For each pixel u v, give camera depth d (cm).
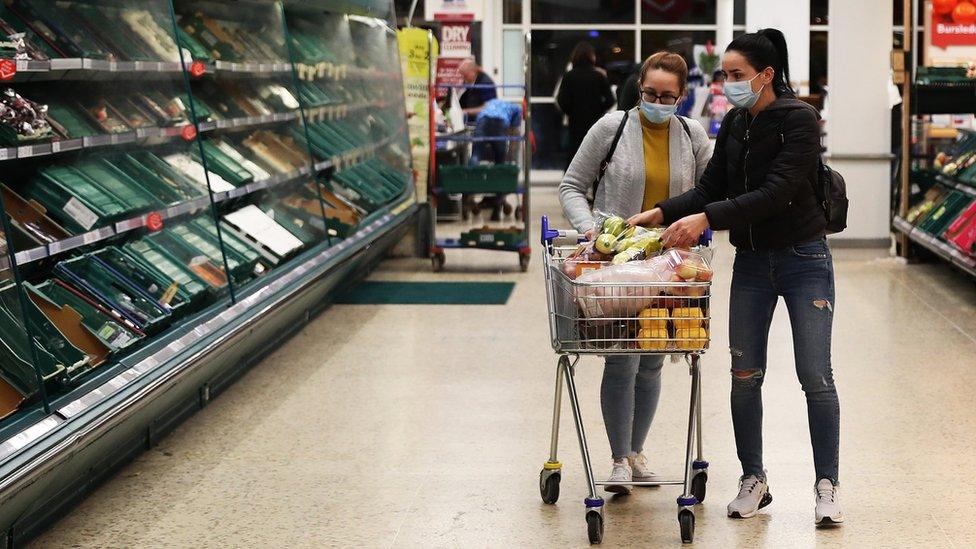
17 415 368
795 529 404
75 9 497
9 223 420
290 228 690
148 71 528
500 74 1734
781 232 397
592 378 623
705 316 378
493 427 534
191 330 497
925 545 388
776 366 646
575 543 394
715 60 1680
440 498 441
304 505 435
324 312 810
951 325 739
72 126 475
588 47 1361
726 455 489
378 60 985
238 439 520
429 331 747
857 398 573
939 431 517
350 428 535
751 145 397
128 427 436
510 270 1008
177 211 529
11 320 377
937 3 982
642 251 391
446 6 1348
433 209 1012
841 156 1070
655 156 435
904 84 988
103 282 468
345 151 849
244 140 674
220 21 675
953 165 952
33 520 400
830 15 1052
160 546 396
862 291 862
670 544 391
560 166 1752
